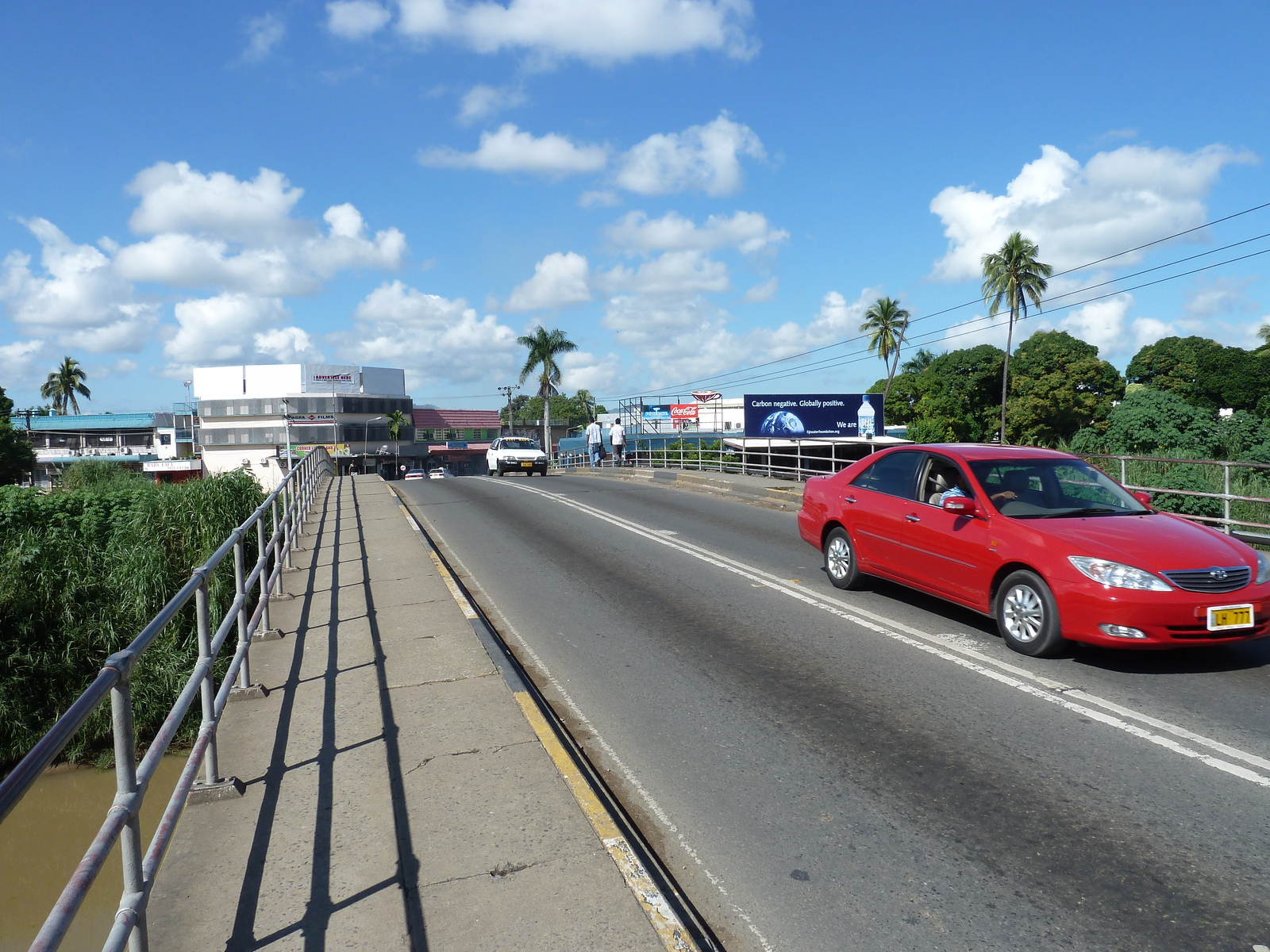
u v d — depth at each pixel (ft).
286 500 34.99
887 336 220.84
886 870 12.12
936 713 17.89
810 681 20.27
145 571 46.32
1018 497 23.48
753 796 14.56
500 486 78.28
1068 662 20.97
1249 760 15.26
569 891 10.85
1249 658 21.12
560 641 24.70
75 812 36.76
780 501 59.47
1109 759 15.44
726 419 157.38
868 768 15.44
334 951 9.71
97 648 46.37
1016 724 17.21
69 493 56.59
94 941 27.53
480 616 25.72
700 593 30.25
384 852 11.89
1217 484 54.80
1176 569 19.38
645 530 46.19
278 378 298.97
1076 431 182.60
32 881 31.24
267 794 13.78
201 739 13.12
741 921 11.04
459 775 14.35
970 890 11.55
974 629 24.25
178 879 11.33
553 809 13.10
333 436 299.99
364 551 37.68
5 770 44.73
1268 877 11.60
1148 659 21.12
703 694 19.70
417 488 78.23
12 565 45.39
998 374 205.16
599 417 227.61
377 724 16.75
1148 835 12.77
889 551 26.86
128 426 306.55
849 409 116.06
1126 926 10.65
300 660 21.22
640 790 14.93
